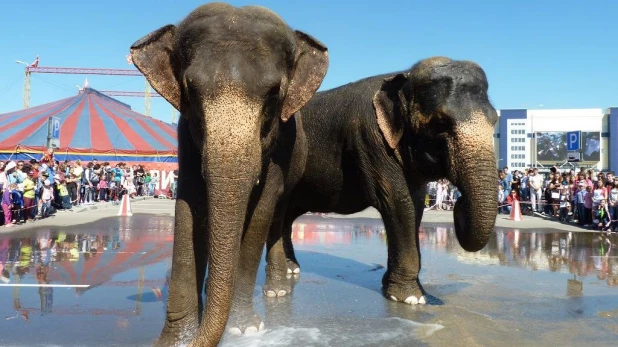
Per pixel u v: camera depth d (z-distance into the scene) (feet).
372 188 18.35
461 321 15.37
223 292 9.65
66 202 58.65
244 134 10.04
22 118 104.27
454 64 16.16
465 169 15.29
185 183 12.85
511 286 20.45
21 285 19.38
